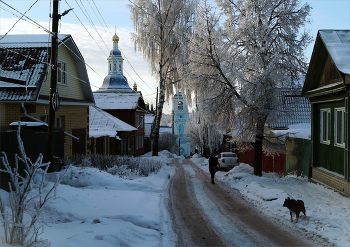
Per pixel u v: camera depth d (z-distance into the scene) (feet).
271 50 57.82
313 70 48.62
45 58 53.01
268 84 52.95
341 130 40.78
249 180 52.44
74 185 42.22
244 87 54.60
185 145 311.47
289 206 27.27
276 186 46.19
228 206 34.55
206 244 22.07
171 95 106.73
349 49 39.29
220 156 84.38
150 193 40.73
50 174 41.73
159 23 97.40
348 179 36.24
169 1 97.50
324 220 26.00
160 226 26.25
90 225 23.26
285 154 63.05
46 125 44.93
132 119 132.57
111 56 197.06
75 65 70.85
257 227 26.18
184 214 30.96
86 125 77.36
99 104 133.28
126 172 54.24
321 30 43.83
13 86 49.80
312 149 48.65
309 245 21.33
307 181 49.88
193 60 60.64
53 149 43.73
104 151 96.43
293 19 55.26
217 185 50.72
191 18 97.55
